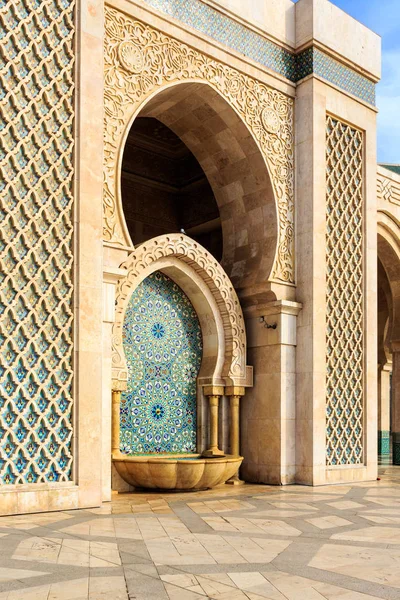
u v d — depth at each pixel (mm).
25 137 5531
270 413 7859
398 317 11406
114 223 6418
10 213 5363
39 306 5461
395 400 11375
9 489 5133
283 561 3686
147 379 7641
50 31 5789
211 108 7785
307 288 7961
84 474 5547
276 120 8172
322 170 8234
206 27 7500
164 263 7547
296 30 8492
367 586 3184
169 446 7734
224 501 6191
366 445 8336
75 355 5609
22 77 5566
